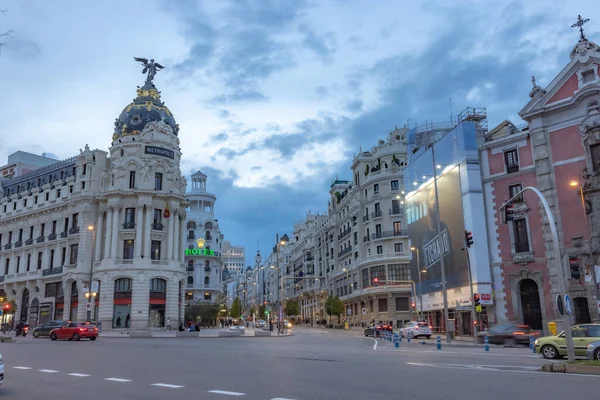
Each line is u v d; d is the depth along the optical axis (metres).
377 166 81.00
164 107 75.19
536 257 39.19
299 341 39.38
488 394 10.69
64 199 73.56
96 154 72.06
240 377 13.76
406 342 39.31
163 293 66.50
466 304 43.88
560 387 11.71
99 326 59.97
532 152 40.16
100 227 68.50
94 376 13.97
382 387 11.74
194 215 136.50
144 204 67.25
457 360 19.70
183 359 19.95
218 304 105.19
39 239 75.94
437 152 50.69
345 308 91.25
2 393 10.91
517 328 33.34
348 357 21.12
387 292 73.12
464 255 44.34
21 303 76.62
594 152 36.50
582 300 35.94
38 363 17.97
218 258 137.38
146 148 69.56
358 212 83.31
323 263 108.69
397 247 74.88
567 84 38.31
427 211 53.28
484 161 43.84
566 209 37.34
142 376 14.00
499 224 41.97
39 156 96.44
